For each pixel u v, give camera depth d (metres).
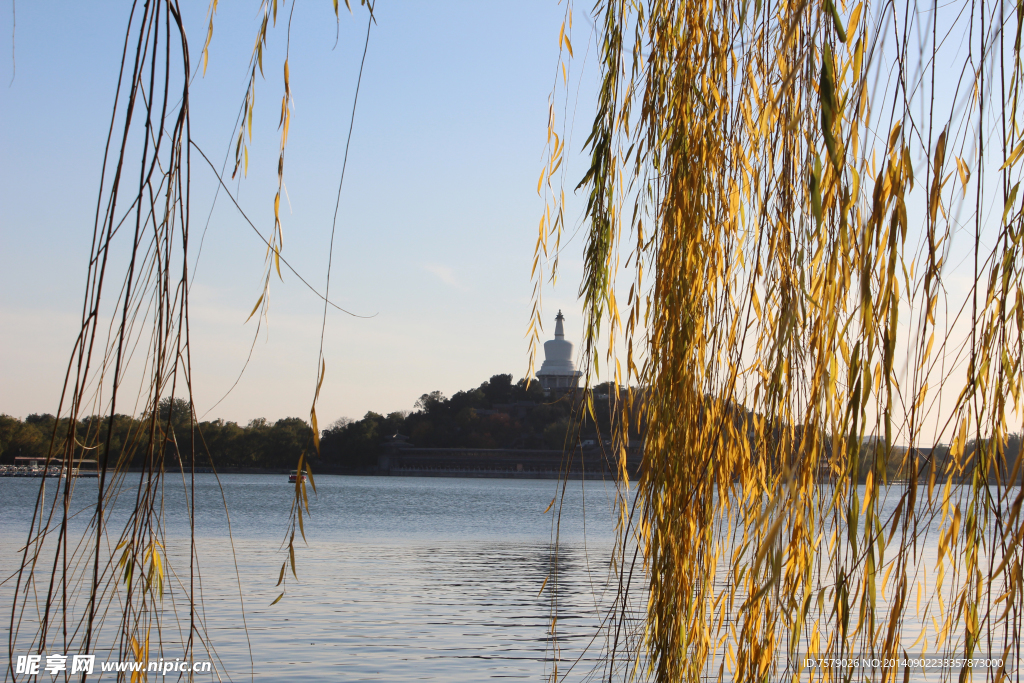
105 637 7.18
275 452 120.56
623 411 3.37
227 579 16.47
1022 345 2.69
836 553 2.58
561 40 3.94
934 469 2.58
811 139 2.56
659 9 3.44
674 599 2.94
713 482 2.94
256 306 2.47
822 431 2.61
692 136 3.14
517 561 22.08
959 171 2.65
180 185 2.34
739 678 2.73
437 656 9.87
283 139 2.64
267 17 2.73
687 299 3.02
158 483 2.38
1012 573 2.60
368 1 2.34
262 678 8.60
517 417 135.12
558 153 4.01
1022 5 2.62
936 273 2.56
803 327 2.59
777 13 2.96
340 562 21.12
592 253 3.57
